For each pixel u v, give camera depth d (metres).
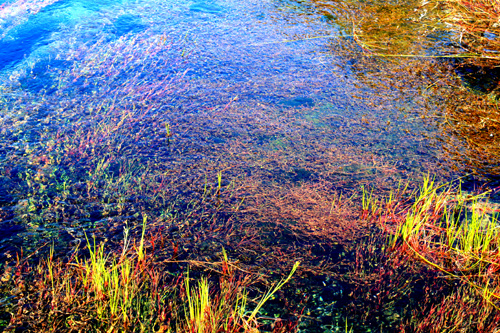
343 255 2.90
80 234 2.95
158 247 2.89
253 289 2.60
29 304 2.36
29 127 4.25
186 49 6.29
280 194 3.50
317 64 5.95
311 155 4.03
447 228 3.01
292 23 7.34
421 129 4.47
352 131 4.44
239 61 5.99
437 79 5.50
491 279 2.70
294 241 3.01
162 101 4.92
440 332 2.31
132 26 7.03
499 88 5.22
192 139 4.22
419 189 3.57
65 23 6.93
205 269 2.73
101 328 2.26
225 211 3.28
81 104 4.76
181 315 2.38
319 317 2.42
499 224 3.16
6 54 5.77
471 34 6.08
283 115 4.71
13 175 3.53
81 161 3.78
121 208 3.24
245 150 4.07
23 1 7.70
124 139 4.17
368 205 3.33
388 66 5.89
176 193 3.45
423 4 7.89
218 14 7.67
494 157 4.00
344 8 7.99
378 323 2.38
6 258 2.69
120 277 2.56
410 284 2.67
